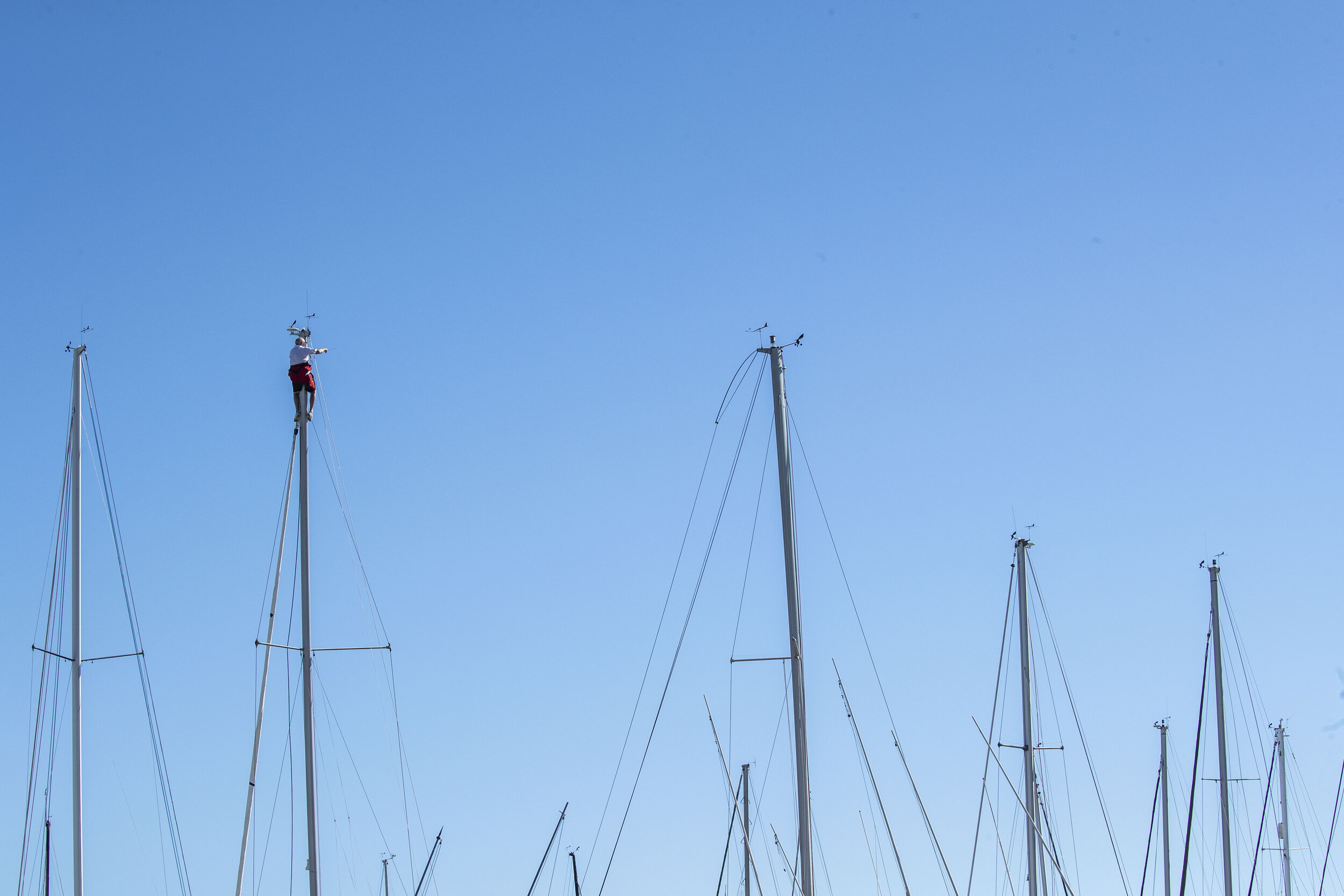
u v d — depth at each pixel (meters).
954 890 33.72
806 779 30.33
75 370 31.25
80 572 30.69
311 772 27.80
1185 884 44.56
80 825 29.84
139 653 31.22
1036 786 41.59
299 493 28.62
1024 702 41.84
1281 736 56.38
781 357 32.38
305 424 28.95
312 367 29.38
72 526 30.78
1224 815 44.97
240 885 27.86
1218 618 46.12
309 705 28.03
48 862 31.00
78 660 30.50
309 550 28.56
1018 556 42.62
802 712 30.64
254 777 28.05
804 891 29.72
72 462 31.03
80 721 30.38
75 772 30.00
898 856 32.56
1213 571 46.28
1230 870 44.72
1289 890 54.75
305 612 28.45
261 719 28.20
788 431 32.09
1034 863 40.59
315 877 27.38
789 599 31.12
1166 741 56.56
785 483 31.67
